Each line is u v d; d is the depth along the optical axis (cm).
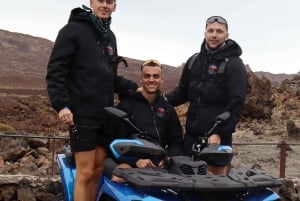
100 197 505
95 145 533
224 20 577
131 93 546
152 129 533
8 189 757
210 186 434
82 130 524
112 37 562
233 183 442
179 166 467
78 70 531
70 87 534
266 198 461
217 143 527
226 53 574
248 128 2847
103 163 524
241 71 569
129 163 490
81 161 531
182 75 631
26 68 19112
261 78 3312
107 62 545
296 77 6300
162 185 429
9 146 1507
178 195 448
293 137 2392
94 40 532
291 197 856
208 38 577
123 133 532
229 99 566
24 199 756
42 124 2970
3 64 19088
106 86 537
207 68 580
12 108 3522
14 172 1189
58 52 521
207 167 488
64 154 634
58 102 511
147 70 539
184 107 3275
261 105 3212
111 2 536
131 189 452
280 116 3522
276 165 1535
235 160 1614
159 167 488
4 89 9412
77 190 530
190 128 591
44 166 1308
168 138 557
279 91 4841
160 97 550
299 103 4278
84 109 527
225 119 519
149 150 477
